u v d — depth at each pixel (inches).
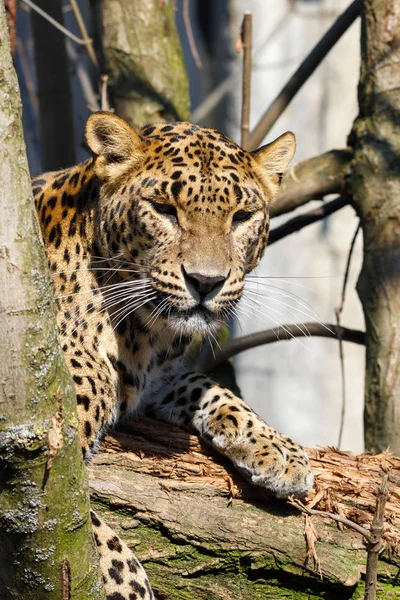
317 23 1004.6
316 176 472.4
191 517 340.5
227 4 1021.2
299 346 1048.8
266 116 516.4
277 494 348.2
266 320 985.5
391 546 340.2
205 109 881.5
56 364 242.2
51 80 584.7
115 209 369.1
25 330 234.8
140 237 363.3
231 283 363.9
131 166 369.7
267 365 1059.9
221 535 339.0
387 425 445.4
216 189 361.4
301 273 1033.5
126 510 340.8
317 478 362.3
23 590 260.5
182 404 390.9
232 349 518.9
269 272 1042.1
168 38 531.8
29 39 825.5
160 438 372.5
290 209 477.1
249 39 508.1
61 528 253.3
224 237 363.9
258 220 378.6
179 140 371.6
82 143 506.3
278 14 1003.9
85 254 378.6
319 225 1031.0
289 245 1034.7
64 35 585.9
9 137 230.1
